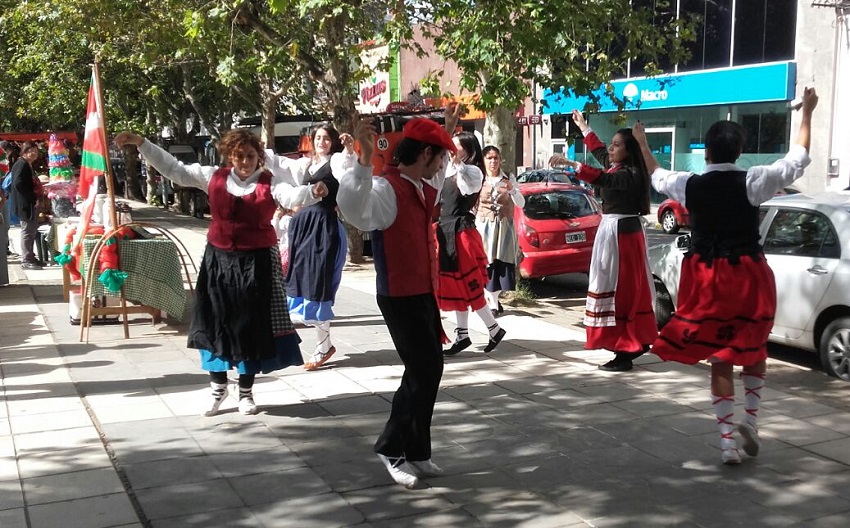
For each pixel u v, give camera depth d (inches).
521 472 180.9
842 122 839.7
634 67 1072.2
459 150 268.7
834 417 217.0
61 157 416.5
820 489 171.3
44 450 191.6
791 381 265.3
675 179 187.2
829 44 839.7
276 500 166.1
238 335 205.3
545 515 159.6
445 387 245.6
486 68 373.1
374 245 169.8
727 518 158.1
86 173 315.9
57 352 287.0
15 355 282.7
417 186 168.4
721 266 179.6
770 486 173.0
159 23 551.8
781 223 289.0
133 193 1387.8
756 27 912.9
